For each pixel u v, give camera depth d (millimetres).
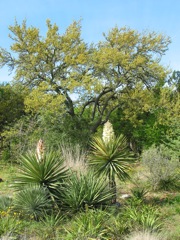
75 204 9578
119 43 29391
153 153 14867
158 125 27891
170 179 13852
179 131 19734
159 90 30516
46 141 19250
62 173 10367
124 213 9148
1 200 9688
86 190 9906
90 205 9734
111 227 8047
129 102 29922
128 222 8234
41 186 9906
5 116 27828
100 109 32875
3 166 19375
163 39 29078
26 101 24266
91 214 8461
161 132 27203
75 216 8992
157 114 28594
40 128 21266
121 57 26953
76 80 27844
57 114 22156
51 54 28578
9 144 24031
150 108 29281
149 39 29266
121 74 28766
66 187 10141
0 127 28188
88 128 23312
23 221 8664
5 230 7672
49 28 27844
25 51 28172
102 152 10719
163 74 27984
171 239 7969
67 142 19172
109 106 31750
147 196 12539
